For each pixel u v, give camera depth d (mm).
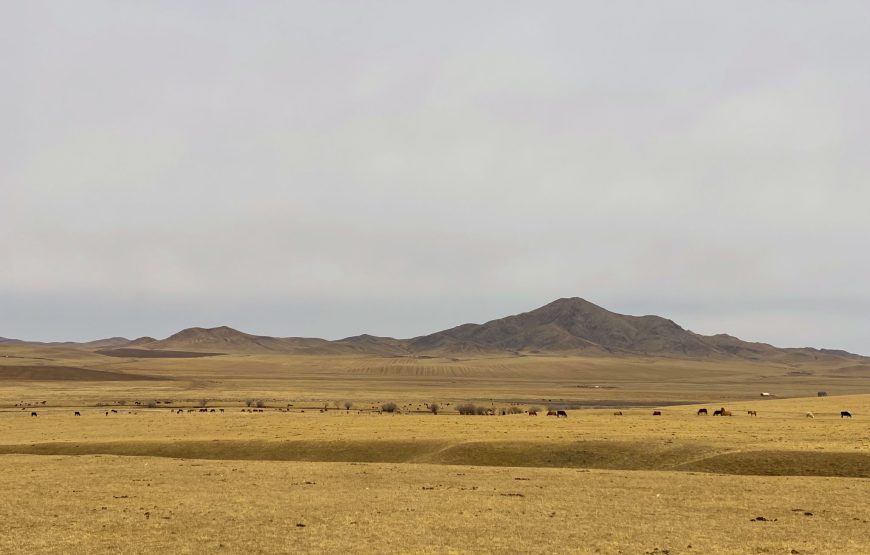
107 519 37156
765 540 32531
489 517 37500
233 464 57938
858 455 54062
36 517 37656
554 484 48000
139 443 70000
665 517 37438
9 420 101438
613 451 61625
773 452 56188
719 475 51156
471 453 63000
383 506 40469
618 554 30281
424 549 31109
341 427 84812
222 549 31266
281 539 32969
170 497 43250
